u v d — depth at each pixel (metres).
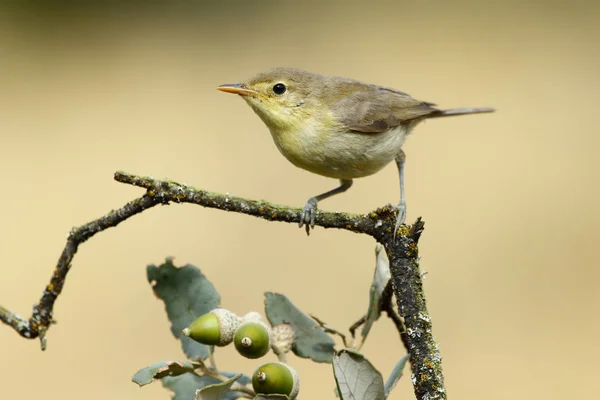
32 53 18.19
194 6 19.92
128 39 19.09
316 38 19.42
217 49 18.80
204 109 16.70
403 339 3.21
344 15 20.83
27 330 3.19
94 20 19.05
